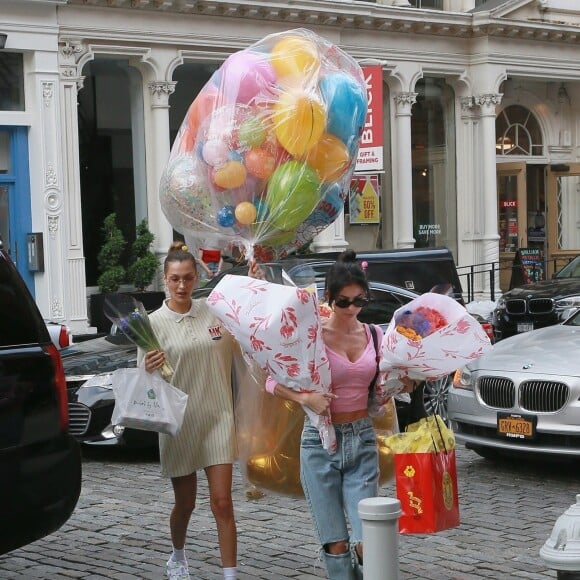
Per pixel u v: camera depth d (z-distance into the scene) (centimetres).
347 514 529
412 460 505
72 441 601
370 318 1141
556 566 442
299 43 588
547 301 1578
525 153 2695
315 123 566
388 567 418
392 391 524
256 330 508
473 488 887
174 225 620
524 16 2453
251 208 578
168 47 1989
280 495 594
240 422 591
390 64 2298
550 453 884
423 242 2455
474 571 659
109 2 1897
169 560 627
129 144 2027
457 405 949
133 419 573
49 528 580
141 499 860
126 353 1041
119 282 1917
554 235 2738
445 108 2473
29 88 1841
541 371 895
